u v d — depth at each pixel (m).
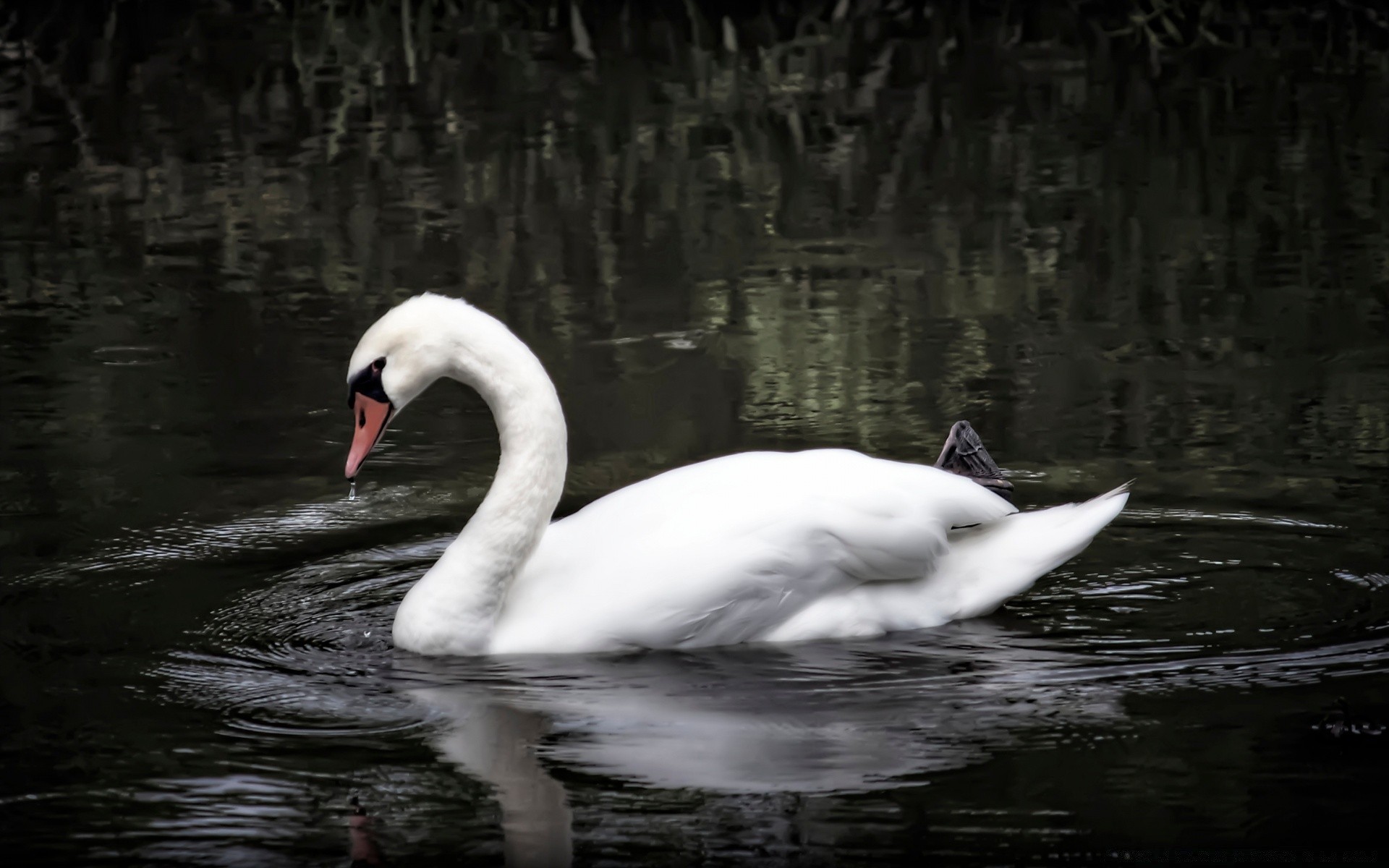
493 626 9.28
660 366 15.04
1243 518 11.30
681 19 31.94
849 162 22.53
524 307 16.73
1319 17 31.77
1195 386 14.31
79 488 12.05
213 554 10.84
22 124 24.89
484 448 13.21
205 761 7.83
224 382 14.58
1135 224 19.56
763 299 17.00
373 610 9.95
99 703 8.51
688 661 9.13
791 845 6.98
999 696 8.55
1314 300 16.73
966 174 21.86
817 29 31.05
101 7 32.75
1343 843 6.94
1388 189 20.78
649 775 7.68
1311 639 9.24
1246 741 7.92
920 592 9.66
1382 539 10.85
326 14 32.66
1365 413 13.48
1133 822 7.14
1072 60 28.64
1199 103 25.62
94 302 16.95
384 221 19.89
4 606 9.88
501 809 7.34
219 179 21.89
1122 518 11.36
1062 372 14.77
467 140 23.80
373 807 7.38
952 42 30.00
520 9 32.97
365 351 9.53
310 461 12.75
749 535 9.32
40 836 7.13
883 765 7.75
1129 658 9.04
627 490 9.94
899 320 16.33
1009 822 7.16
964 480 9.89
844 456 9.80
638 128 24.44
